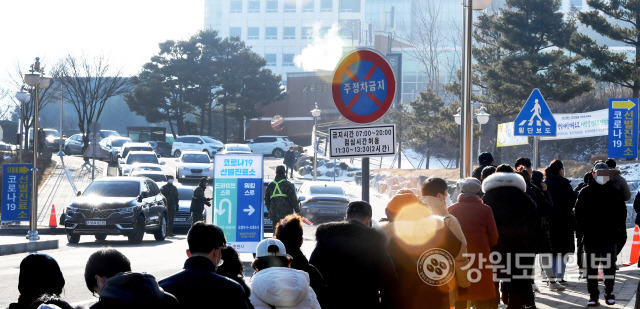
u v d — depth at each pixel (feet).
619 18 133.39
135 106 276.62
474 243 30.53
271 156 237.25
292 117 312.91
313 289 22.44
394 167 218.38
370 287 22.72
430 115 201.26
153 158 165.48
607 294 38.06
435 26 329.11
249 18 450.71
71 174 166.20
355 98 24.64
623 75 128.06
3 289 44.21
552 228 44.24
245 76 287.48
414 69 353.92
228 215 58.23
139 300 15.20
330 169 192.75
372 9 436.76
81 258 62.34
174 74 278.87
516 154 208.03
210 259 18.11
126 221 78.28
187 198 104.53
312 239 84.33
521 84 150.30
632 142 67.72
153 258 62.75
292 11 445.78
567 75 149.79
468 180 31.22
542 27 152.35
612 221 37.58
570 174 130.52
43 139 189.06
